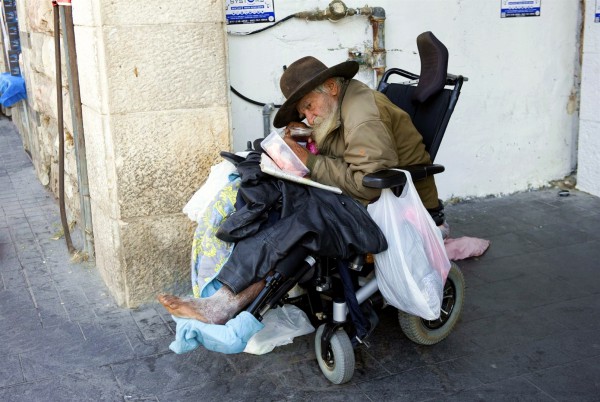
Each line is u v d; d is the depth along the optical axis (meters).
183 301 2.71
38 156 6.49
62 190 4.45
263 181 2.90
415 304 2.91
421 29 4.88
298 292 3.37
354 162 2.96
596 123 5.24
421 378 3.06
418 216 2.96
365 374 3.12
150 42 3.44
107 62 3.38
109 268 3.90
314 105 3.08
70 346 3.41
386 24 4.77
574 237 4.64
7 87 6.92
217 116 3.67
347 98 3.08
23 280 4.21
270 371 3.16
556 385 2.97
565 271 4.12
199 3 3.48
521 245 4.54
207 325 2.64
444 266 3.02
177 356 3.30
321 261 2.94
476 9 5.01
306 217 2.75
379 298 3.15
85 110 3.85
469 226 4.89
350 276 2.92
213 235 2.94
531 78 5.32
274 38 4.50
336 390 3.00
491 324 3.52
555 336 3.38
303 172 2.98
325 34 4.61
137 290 3.76
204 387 3.05
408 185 2.97
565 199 5.35
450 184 5.30
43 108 5.75
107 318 3.68
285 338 3.10
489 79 5.19
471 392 2.95
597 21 5.08
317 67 3.11
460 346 3.32
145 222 3.67
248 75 4.50
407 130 3.17
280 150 2.95
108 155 3.53
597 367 3.09
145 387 3.06
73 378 3.14
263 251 2.71
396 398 2.93
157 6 3.41
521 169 5.50
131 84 3.45
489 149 5.35
